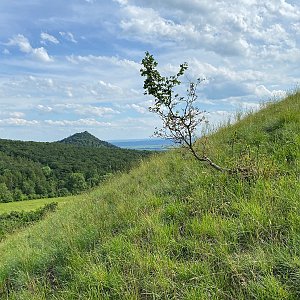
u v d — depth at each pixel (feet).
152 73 20.31
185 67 20.21
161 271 13.76
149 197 22.58
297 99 36.70
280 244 13.29
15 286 18.29
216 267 13.61
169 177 26.25
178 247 15.60
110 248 17.03
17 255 22.24
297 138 22.82
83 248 18.97
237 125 33.83
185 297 12.28
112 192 31.83
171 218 18.95
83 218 24.85
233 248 14.38
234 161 21.79
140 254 15.66
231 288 12.09
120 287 13.85
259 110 39.50
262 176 19.16
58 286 16.42
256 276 12.13
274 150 22.62
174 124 20.89
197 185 21.56
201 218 17.42
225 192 19.06
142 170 35.01
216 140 30.25
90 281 14.82
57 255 19.51
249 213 15.88
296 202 15.05
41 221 44.21
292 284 11.44
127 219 20.44
